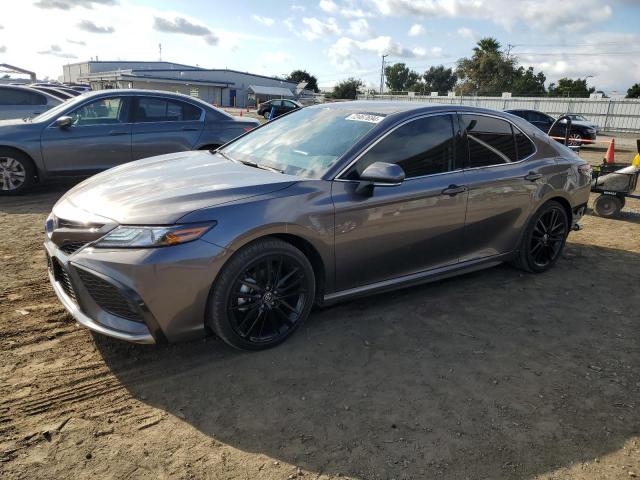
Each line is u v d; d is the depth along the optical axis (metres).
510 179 4.27
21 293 3.96
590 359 3.37
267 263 3.10
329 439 2.51
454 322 3.80
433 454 2.43
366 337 3.51
